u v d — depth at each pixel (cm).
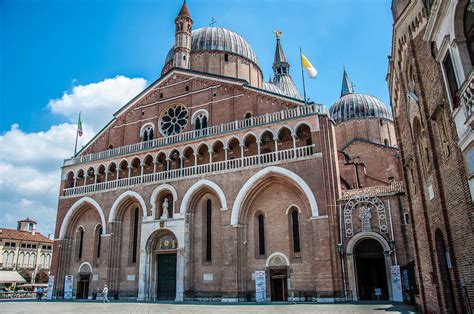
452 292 1847
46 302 4259
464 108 1321
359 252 3556
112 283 4525
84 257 4934
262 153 4188
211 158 4269
